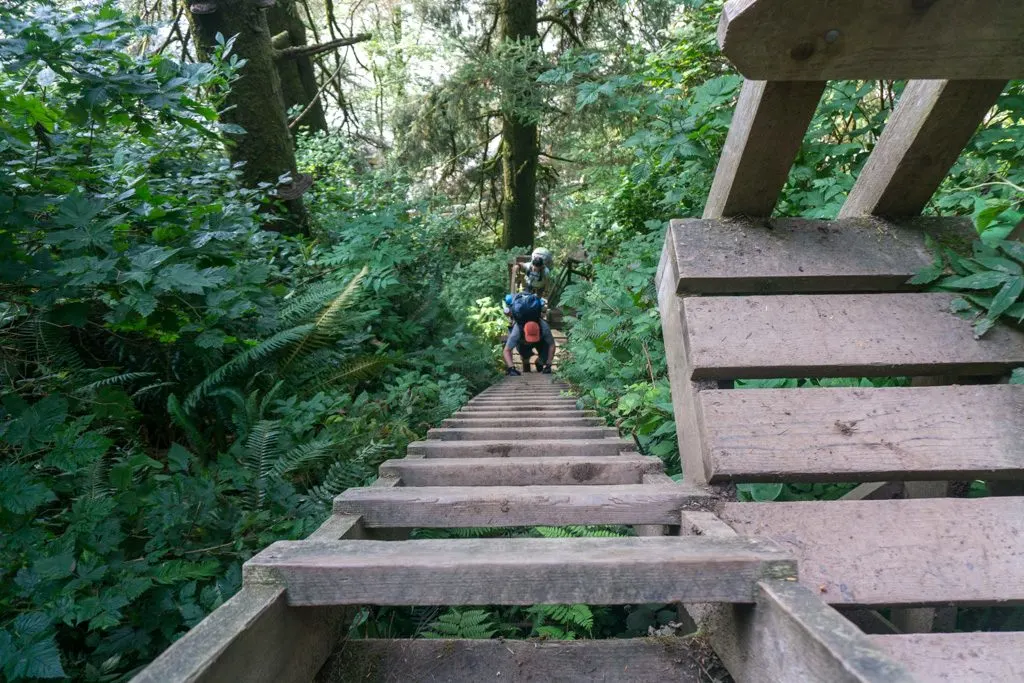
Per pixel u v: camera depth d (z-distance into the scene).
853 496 2.41
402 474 2.52
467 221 17.14
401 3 16.30
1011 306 2.00
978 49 1.55
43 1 2.27
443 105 15.88
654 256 5.07
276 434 2.91
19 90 2.55
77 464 1.73
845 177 3.63
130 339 3.32
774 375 2.04
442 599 1.29
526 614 2.27
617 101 4.77
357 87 17.98
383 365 4.95
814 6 1.45
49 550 1.63
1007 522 1.67
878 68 1.60
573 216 16.67
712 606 1.52
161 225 2.52
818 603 1.15
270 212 6.14
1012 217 2.52
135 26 2.54
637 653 1.50
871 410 1.90
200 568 1.82
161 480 2.46
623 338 4.68
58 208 2.13
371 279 6.73
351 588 1.28
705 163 4.34
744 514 1.77
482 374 8.00
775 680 1.16
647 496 1.87
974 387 1.92
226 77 3.83
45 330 2.79
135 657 1.74
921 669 1.36
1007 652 1.39
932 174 2.20
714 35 5.11
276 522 2.27
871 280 2.17
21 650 1.32
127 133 4.25
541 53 13.04
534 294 9.48
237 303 2.69
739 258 2.19
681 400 2.23
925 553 1.63
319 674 1.46
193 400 3.32
